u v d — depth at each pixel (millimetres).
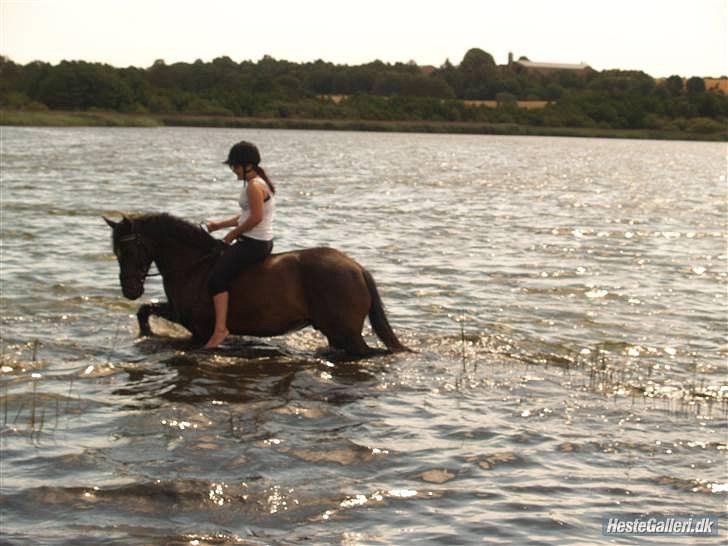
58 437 8297
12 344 11336
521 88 184875
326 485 7441
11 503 6961
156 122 125625
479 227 25172
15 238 19453
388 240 21766
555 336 12789
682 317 14258
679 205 35031
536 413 9391
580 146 115938
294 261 11516
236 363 10914
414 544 6449
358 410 9344
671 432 8938
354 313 11398
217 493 7219
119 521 6738
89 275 15773
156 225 11516
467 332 12789
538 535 6625
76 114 122812
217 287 11281
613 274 17953
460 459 8047
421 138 124188
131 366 10648
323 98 156875
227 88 151625
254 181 11227
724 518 7008
